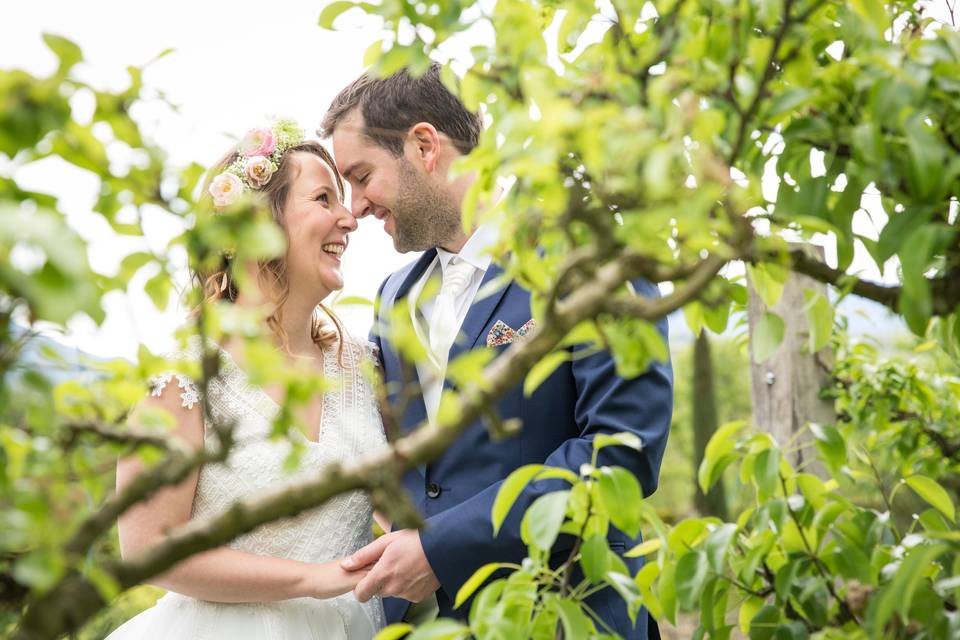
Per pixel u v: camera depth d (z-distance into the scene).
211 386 2.41
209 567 2.33
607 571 1.36
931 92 1.19
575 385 2.47
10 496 0.83
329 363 2.69
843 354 3.27
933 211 1.19
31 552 0.82
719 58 1.16
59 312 0.69
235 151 2.57
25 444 0.89
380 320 2.76
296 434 2.48
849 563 1.41
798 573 1.45
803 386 3.19
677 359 10.52
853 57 1.23
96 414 0.94
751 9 1.17
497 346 2.46
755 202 1.17
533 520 1.29
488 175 1.21
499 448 2.44
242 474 2.40
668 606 1.43
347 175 2.71
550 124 0.96
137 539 2.32
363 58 1.31
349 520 2.56
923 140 1.12
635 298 1.00
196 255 0.88
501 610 1.24
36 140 0.77
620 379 2.32
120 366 0.95
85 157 0.84
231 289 2.55
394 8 1.21
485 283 2.59
